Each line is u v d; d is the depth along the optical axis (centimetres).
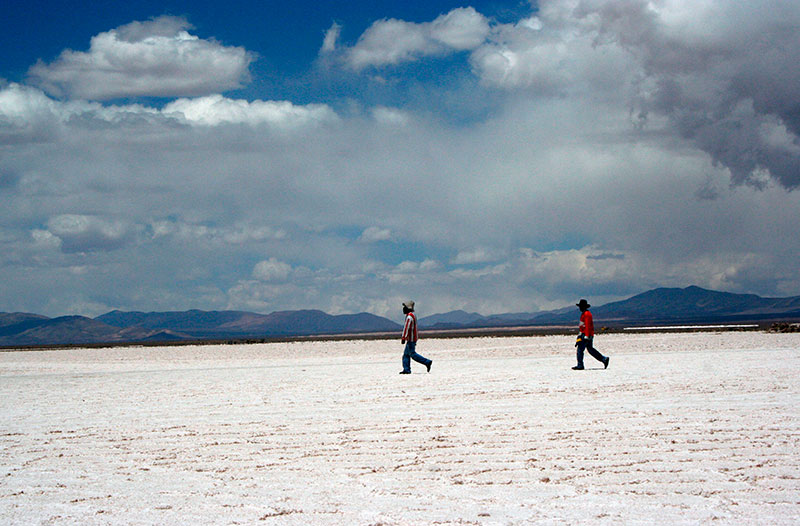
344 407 1386
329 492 726
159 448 995
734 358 2633
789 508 629
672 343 4434
